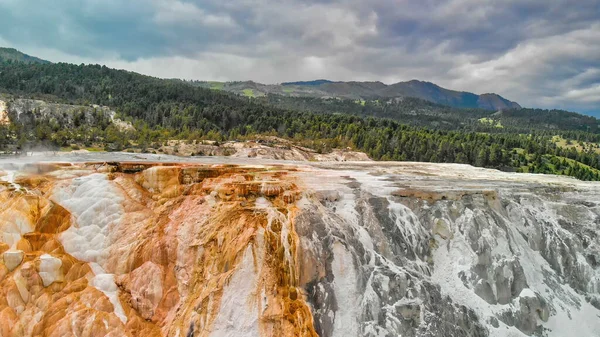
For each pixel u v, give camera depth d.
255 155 85.19
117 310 25.62
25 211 28.55
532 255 33.28
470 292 28.89
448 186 36.59
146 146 88.25
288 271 25.88
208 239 27.80
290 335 23.20
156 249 27.92
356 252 28.17
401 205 32.59
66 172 33.59
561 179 49.12
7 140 85.06
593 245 34.38
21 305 24.72
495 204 34.94
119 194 31.66
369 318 25.48
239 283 24.84
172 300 26.34
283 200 30.97
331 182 35.97
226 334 23.42
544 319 29.23
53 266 26.22
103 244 28.91
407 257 29.94
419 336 25.38
